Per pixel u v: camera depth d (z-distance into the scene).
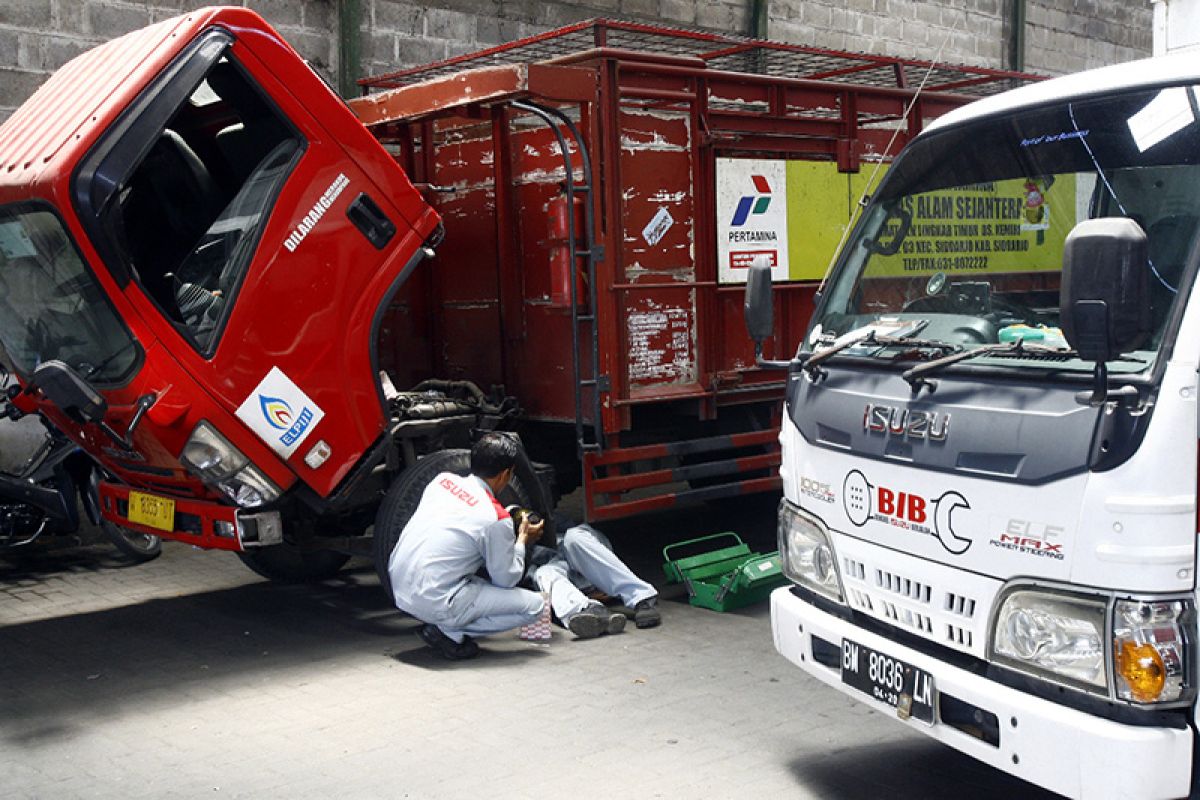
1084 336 2.83
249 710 5.02
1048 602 3.07
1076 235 2.83
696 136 6.86
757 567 6.43
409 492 6.02
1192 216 3.20
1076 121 3.65
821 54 7.56
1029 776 3.07
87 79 5.54
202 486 5.61
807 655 3.99
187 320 5.33
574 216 6.30
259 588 7.14
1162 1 5.12
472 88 6.29
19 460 7.14
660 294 6.75
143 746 4.63
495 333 7.34
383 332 7.56
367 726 4.80
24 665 5.68
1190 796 2.90
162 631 6.24
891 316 4.05
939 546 3.40
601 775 4.25
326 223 5.57
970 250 3.88
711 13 11.57
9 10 7.85
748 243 7.14
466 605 5.60
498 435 6.29
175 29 5.30
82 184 4.86
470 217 7.41
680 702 5.02
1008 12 14.40
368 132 5.67
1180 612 2.88
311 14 9.15
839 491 3.85
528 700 5.07
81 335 5.30
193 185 6.33
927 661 3.41
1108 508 2.92
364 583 7.24
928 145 4.18
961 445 3.32
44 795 4.19
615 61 6.39
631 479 6.68
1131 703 2.89
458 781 4.23
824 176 7.52
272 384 5.45
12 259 5.37
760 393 7.32
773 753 4.45
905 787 4.13
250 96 5.69
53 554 7.92
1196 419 2.89
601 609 6.00
